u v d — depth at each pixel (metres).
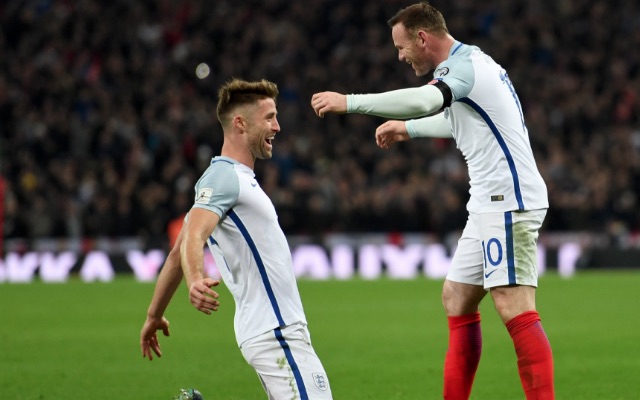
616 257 72.94
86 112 87.31
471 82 21.19
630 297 53.97
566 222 75.50
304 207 76.38
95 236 75.06
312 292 59.03
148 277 73.31
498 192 21.45
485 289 22.25
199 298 17.36
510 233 21.33
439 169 81.50
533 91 90.19
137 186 78.69
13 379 30.62
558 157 79.19
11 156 83.44
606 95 89.69
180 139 83.44
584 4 98.81
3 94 88.88
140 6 97.94
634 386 29.06
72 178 79.00
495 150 21.48
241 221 18.53
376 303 52.66
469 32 96.06
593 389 28.75
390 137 25.36
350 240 74.12
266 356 18.44
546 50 94.75
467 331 22.58
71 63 93.38
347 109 20.03
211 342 38.59
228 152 19.14
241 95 19.02
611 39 96.56
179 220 73.94
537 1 98.94
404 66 93.12
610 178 78.25
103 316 46.94
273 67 92.31
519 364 21.36
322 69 91.94
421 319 45.59
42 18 96.38
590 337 39.31
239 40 96.62
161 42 96.06
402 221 75.00
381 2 98.25
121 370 32.31
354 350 36.59
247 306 18.66
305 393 18.33
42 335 40.47
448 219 74.12
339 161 82.75
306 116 88.94
